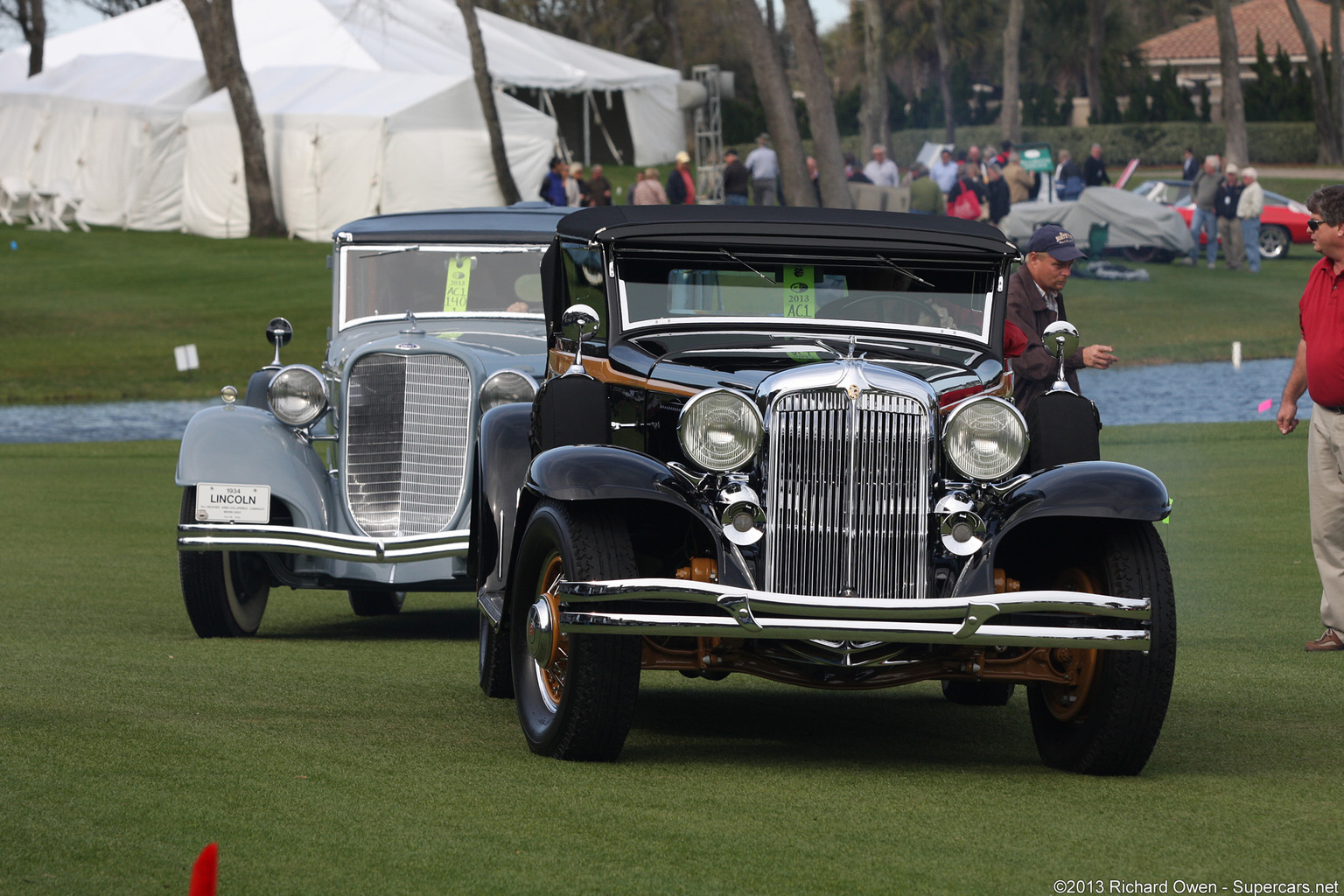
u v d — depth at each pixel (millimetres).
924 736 14219
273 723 13562
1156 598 12148
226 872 9094
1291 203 90750
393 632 21141
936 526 12570
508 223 22812
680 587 11711
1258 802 11367
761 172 78625
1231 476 33562
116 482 36125
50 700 14219
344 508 20016
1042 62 186250
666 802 11070
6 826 9898
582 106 125125
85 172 109938
